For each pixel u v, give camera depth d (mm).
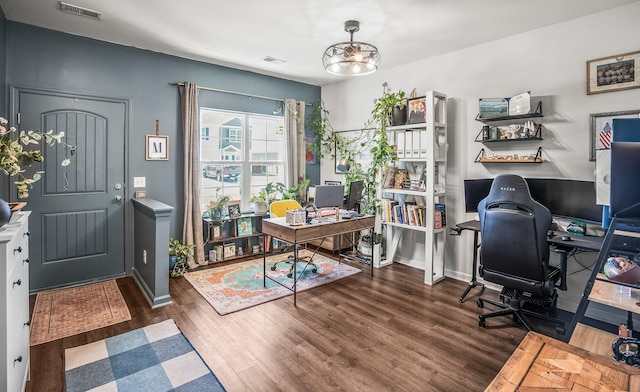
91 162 3559
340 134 5258
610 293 1562
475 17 2949
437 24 3100
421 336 2541
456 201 3850
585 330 1987
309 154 5430
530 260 2371
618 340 1344
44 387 1915
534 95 3225
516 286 2502
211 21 3092
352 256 4695
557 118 3090
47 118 3307
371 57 3000
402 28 3195
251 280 3711
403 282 3738
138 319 2762
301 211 3283
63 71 3357
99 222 3637
